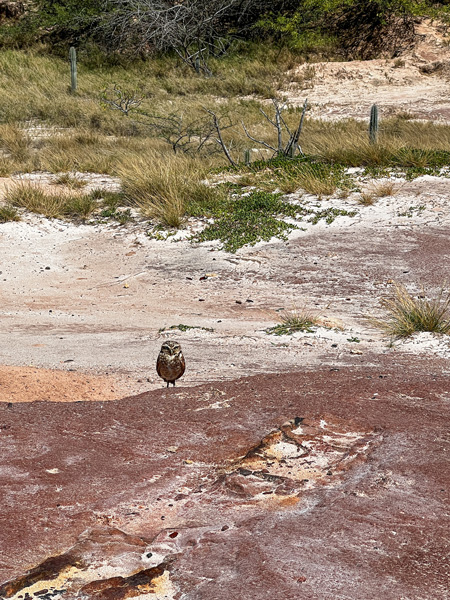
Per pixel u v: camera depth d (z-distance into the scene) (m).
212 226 12.99
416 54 31.20
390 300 9.35
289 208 13.49
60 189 15.84
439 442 4.27
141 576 2.95
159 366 5.60
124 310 9.42
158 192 14.41
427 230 12.20
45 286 10.69
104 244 12.71
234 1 33.25
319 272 10.70
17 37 33.69
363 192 14.12
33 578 2.93
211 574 2.95
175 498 3.67
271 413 4.80
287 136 21.69
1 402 5.27
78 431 4.55
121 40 32.81
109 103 24.06
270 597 2.76
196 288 10.34
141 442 4.36
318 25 33.56
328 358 6.87
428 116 24.98
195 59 31.92
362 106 26.67
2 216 13.71
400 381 5.66
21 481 3.80
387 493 3.62
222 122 23.91
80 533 3.30
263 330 8.18
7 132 21.06
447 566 2.97
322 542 3.16
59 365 6.85
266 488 3.73
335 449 4.20
